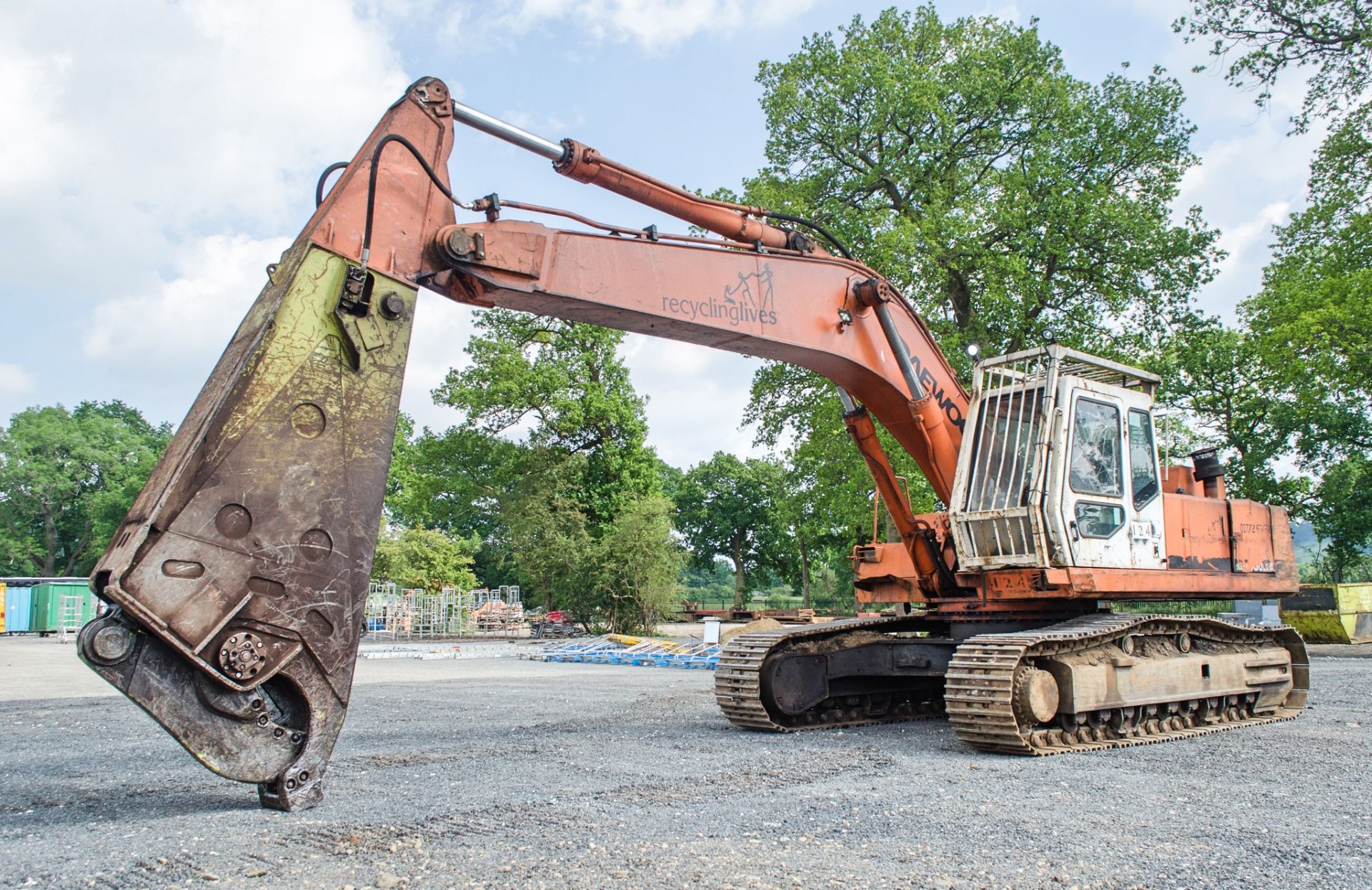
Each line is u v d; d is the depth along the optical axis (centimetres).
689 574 10669
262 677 470
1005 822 486
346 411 520
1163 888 374
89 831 468
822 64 2725
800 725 905
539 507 3703
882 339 888
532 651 2469
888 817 496
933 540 958
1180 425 3662
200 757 460
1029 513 822
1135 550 887
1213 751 750
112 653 431
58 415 8069
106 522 7481
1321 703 1115
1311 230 2922
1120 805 531
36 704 1187
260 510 479
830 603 7406
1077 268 2533
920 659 942
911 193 2648
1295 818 499
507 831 460
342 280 529
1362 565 4419
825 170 2753
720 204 785
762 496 7250
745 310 768
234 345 509
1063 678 772
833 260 850
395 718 981
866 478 2423
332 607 499
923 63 2753
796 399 2667
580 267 662
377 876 386
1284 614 2545
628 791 563
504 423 4088
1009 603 891
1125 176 2647
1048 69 2670
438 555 4144
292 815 491
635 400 4325
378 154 549
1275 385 3056
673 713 1017
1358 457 3681
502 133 641
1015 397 888
